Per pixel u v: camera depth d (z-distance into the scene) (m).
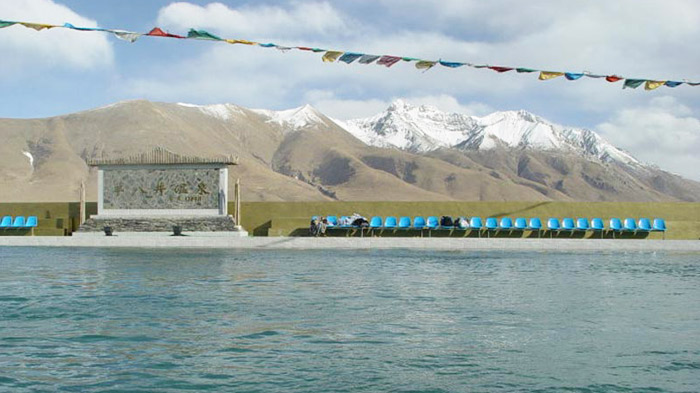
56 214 38.81
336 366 8.98
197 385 8.12
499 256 26.73
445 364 9.09
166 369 8.83
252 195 171.62
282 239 31.64
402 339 10.62
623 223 34.28
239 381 8.28
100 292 15.83
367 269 21.41
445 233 34.25
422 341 10.48
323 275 19.59
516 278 19.03
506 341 10.51
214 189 36.38
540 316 12.71
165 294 15.51
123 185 37.06
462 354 9.65
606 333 11.13
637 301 14.69
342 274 19.91
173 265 22.62
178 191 36.62
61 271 20.59
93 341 10.45
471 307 13.77
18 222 37.56
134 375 8.54
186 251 29.33
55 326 11.64
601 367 8.98
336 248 30.97
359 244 31.42
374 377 8.45
